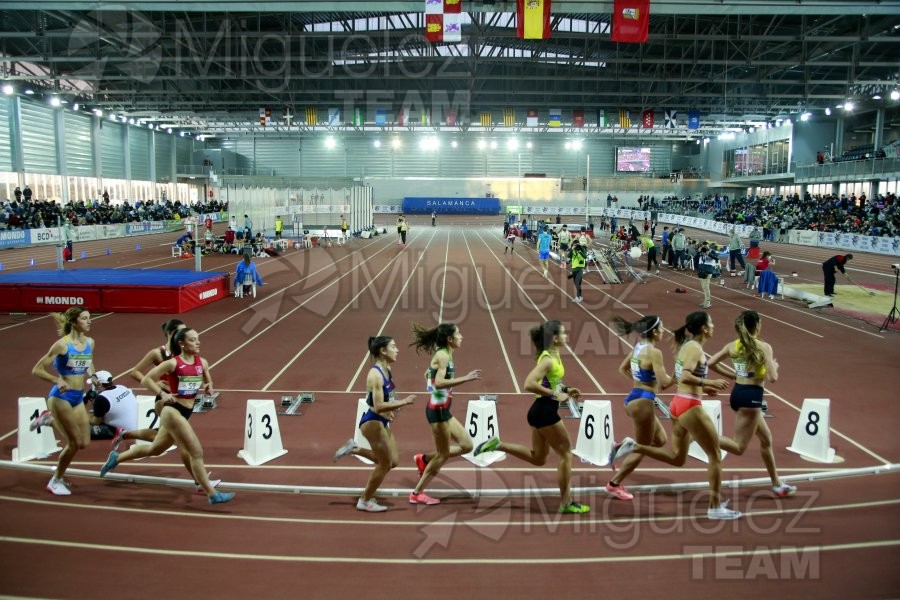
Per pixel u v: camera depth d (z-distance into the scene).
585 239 27.20
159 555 5.17
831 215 41.12
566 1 22.33
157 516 6.02
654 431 6.41
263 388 10.70
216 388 10.69
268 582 4.72
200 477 6.31
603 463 7.60
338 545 5.39
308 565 5.01
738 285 23.83
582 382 11.12
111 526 5.76
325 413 9.44
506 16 38.53
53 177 45.88
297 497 6.61
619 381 11.19
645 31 21.70
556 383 6.09
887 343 14.36
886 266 29.22
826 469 7.45
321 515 6.09
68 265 29.22
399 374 11.60
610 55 44.69
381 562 5.06
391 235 47.94
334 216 43.88
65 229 31.27
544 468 7.48
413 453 7.93
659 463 7.64
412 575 4.84
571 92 43.91
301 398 9.89
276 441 7.81
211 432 8.63
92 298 18.05
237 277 20.83
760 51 39.69
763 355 6.28
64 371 6.46
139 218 48.81
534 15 21.28
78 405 6.53
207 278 19.69
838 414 9.50
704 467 7.50
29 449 7.66
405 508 6.29
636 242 31.33
